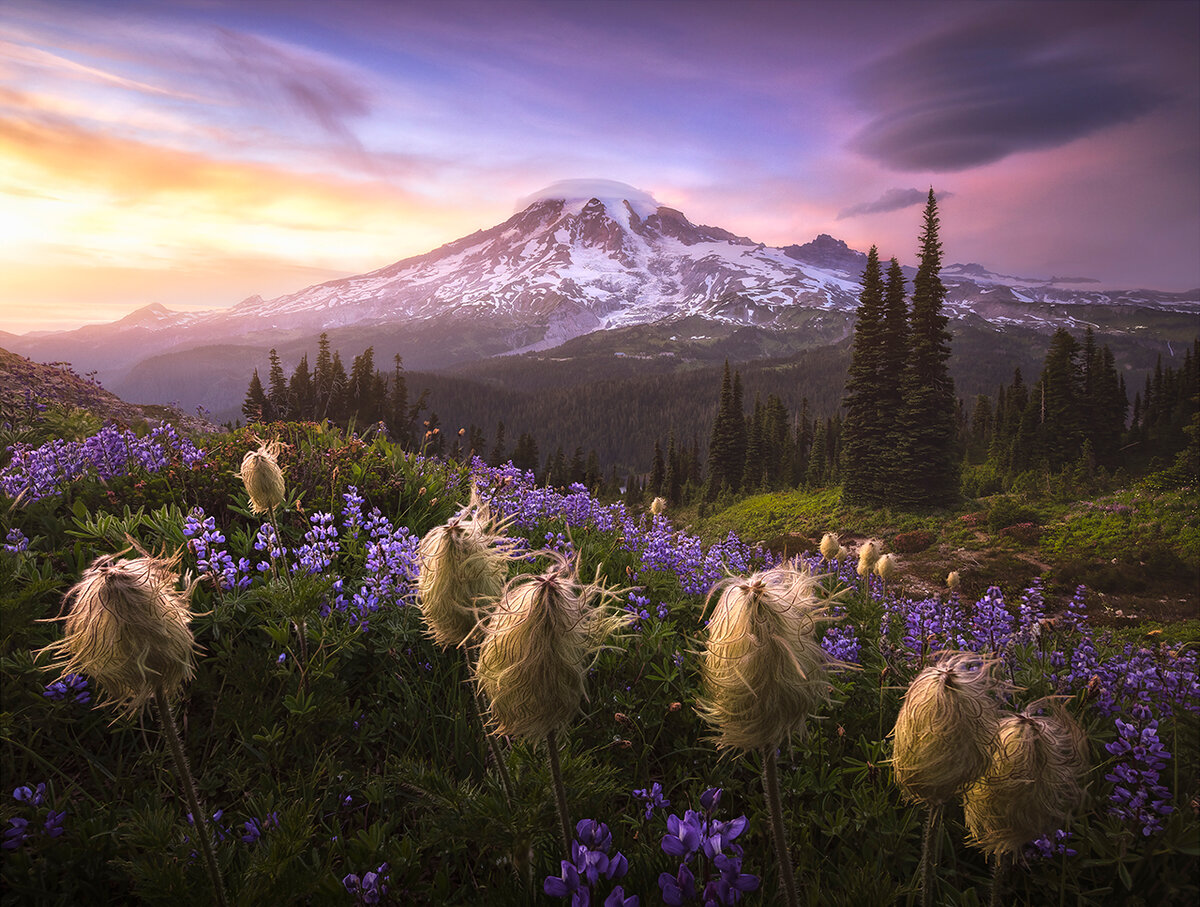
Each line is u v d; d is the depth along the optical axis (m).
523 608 1.69
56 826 2.45
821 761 3.20
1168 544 52.62
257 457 3.90
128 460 6.00
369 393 96.56
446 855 2.66
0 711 2.93
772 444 124.50
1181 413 109.12
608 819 2.76
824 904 2.20
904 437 67.75
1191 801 2.75
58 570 4.22
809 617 1.65
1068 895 2.64
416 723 3.49
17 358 12.21
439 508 6.37
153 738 3.22
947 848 2.86
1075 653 4.51
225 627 3.77
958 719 1.59
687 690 3.62
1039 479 77.81
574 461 123.31
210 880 2.19
